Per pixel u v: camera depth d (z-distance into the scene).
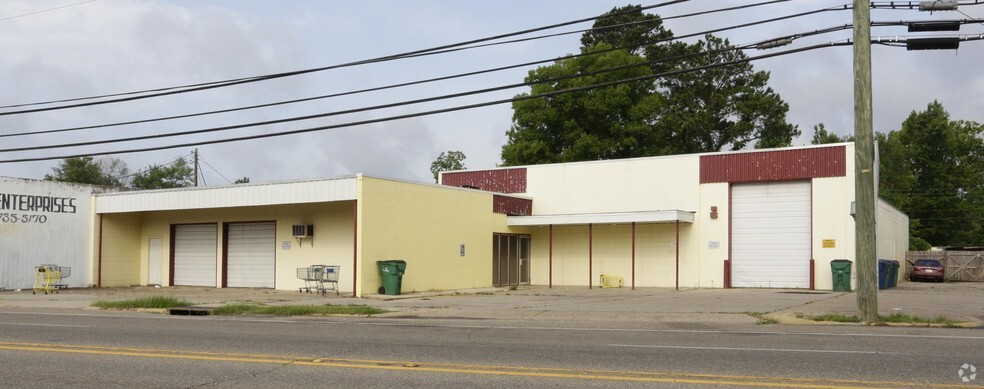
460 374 9.55
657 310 20.28
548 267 36.97
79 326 15.96
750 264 32.50
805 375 9.44
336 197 27.36
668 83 61.38
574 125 51.81
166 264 35.00
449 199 31.61
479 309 21.06
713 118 59.94
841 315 18.00
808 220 31.52
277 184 28.56
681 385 8.77
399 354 11.41
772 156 32.12
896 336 13.92
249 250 32.59
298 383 8.96
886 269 32.66
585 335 14.28
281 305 21.91
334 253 29.61
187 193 30.91
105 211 33.72
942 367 10.03
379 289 27.50
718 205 33.09
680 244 33.78
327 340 13.30
